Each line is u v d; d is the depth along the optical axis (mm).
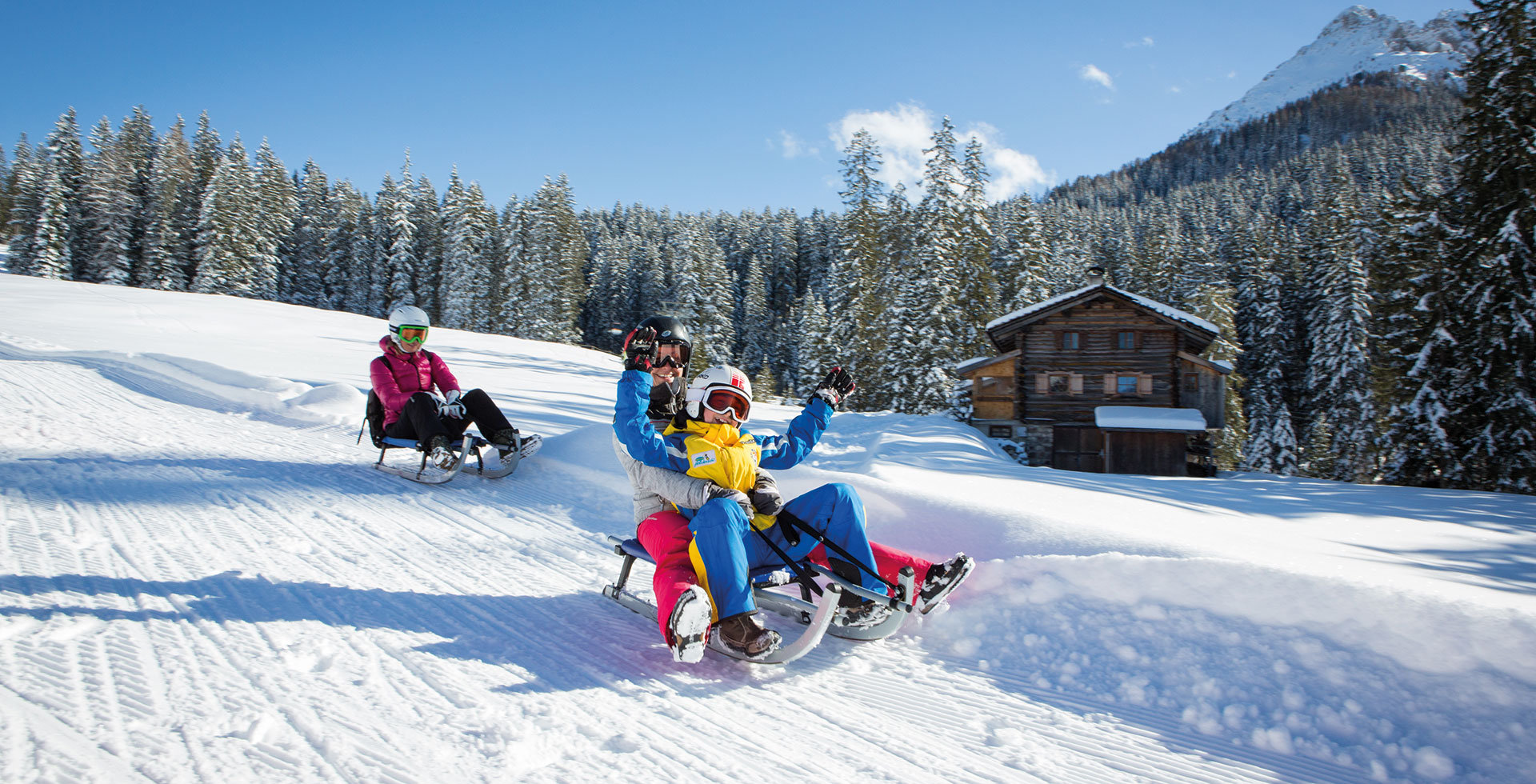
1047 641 3447
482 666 3121
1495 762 2482
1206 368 22609
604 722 2723
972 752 2658
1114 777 2516
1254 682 2979
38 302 28078
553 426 11031
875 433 16125
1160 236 56344
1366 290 39844
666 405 3729
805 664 3402
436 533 5191
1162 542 3861
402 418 6637
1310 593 3113
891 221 36938
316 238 69750
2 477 5719
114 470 6305
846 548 3574
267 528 4996
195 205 61500
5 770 2086
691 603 2980
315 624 3404
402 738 2461
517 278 57500
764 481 3621
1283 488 10156
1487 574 4496
